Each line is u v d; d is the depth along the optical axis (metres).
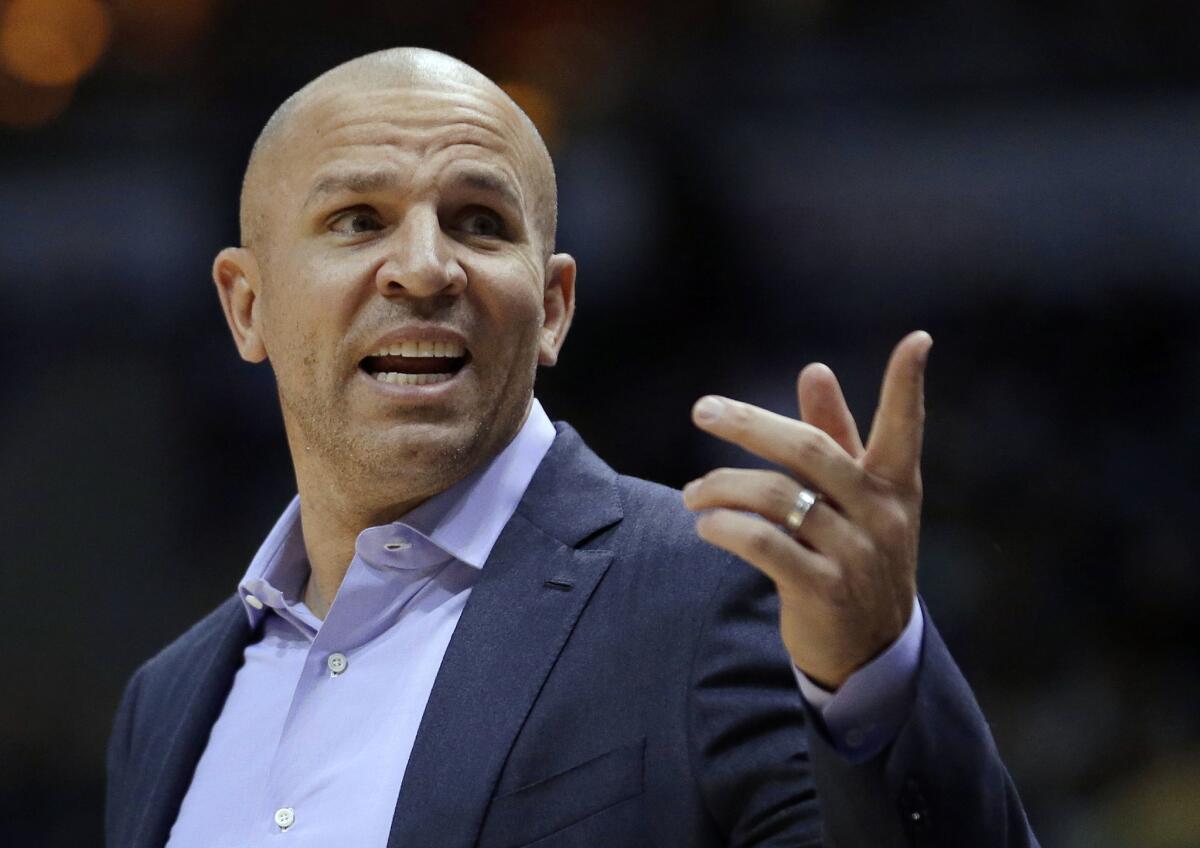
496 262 6.84
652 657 6.11
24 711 22.20
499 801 5.95
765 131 22.48
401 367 6.83
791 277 21.78
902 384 4.99
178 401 23.31
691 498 5.11
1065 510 19.72
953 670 5.27
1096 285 21.12
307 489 7.14
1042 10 22.70
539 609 6.40
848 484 4.99
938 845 5.05
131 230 24.06
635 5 23.06
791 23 23.09
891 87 22.64
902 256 21.72
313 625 7.09
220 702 7.22
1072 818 17.62
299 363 6.86
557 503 6.85
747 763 5.73
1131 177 21.52
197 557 22.70
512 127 7.14
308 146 6.97
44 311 23.95
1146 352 20.70
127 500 23.03
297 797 6.41
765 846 5.59
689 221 21.97
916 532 5.10
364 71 7.08
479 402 6.75
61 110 24.67
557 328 7.62
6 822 21.19
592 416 21.30
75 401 23.45
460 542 6.73
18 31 24.67
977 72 22.50
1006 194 21.77
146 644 22.56
